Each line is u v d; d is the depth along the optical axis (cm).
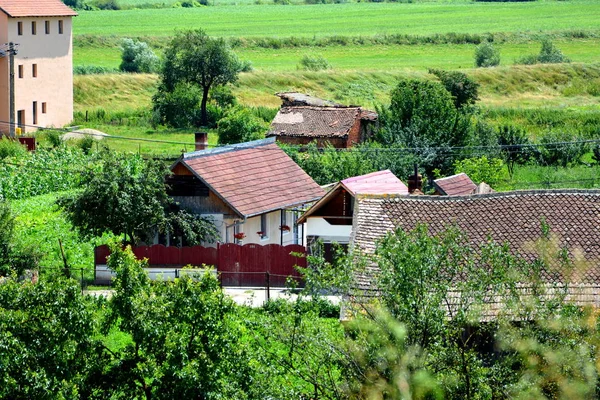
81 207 10481
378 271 5138
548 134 17675
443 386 4556
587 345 4516
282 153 12206
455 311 4781
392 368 4547
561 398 4441
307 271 5384
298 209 11731
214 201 10962
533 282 4894
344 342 4769
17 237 9688
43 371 5147
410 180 10712
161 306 5500
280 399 4869
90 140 18075
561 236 7162
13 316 5272
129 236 10669
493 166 14562
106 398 5416
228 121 17988
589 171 15562
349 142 18600
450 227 5822
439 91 16662
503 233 7212
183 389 5306
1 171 14400
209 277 5638
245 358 5309
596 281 6469
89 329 5428
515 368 4650
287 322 5119
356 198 7538
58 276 5816
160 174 10775
